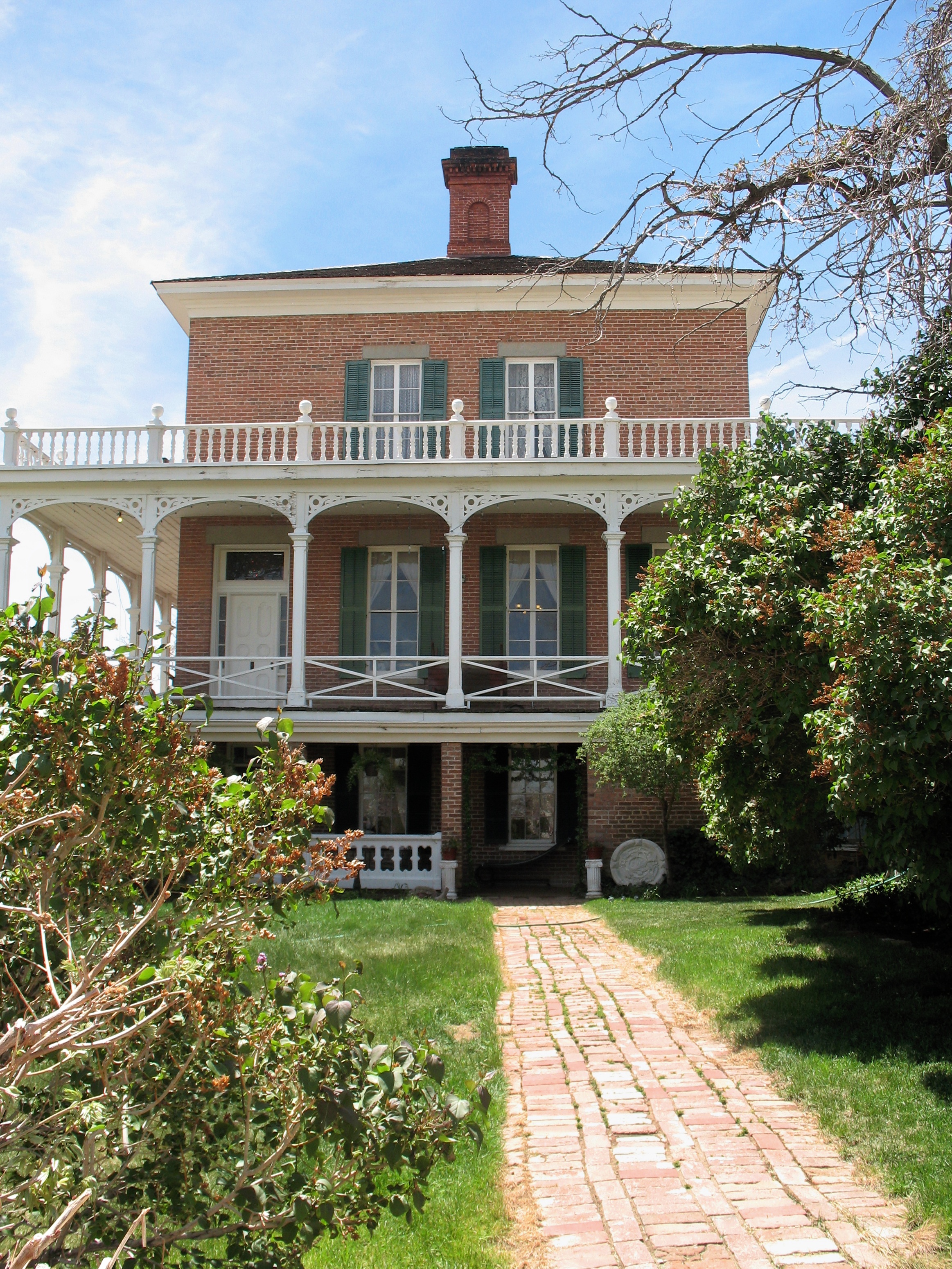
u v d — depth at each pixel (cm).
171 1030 345
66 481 1722
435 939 1025
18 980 369
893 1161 485
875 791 601
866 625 573
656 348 1945
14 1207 306
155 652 382
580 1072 646
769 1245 417
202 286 1942
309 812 379
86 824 341
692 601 782
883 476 777
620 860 1581
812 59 861
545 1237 432
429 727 1648
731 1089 610
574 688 1688
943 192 727
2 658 349
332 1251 420
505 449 1736
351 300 1962
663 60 863
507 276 1908
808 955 915
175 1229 333
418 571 1922
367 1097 323
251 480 1712
